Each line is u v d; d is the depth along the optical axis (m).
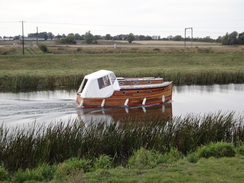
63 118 21.61
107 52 76.62
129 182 9.04
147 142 13.80
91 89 24.59
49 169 10.34
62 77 39.59
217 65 64.38
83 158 11.65
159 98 27.02
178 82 40.84
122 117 22.20
